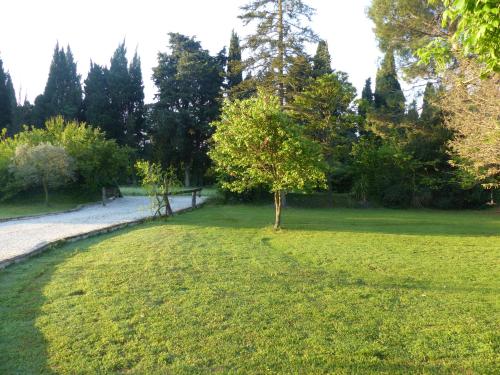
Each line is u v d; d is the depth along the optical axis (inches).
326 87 1061.1
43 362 166.2
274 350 175.5
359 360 166.6
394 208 1176.8
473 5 148.8
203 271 315.6
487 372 157.5
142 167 722.8
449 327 202.4
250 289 265.4
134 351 175.5
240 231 557.9
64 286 272.8
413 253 408.2
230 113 586.6
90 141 1227.9
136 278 292.0
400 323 207.5
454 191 1157.7
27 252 374.6
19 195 1151.6
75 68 2573.8
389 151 1177.4
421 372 157.5
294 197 1195.3
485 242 483.2
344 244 458.9
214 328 199.5
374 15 930.7
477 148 474.3
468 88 460.8
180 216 765.3
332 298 248.2
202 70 1738.4
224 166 657.6
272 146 562.3
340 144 1195.9
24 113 2203.5
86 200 1184.8
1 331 197.2
